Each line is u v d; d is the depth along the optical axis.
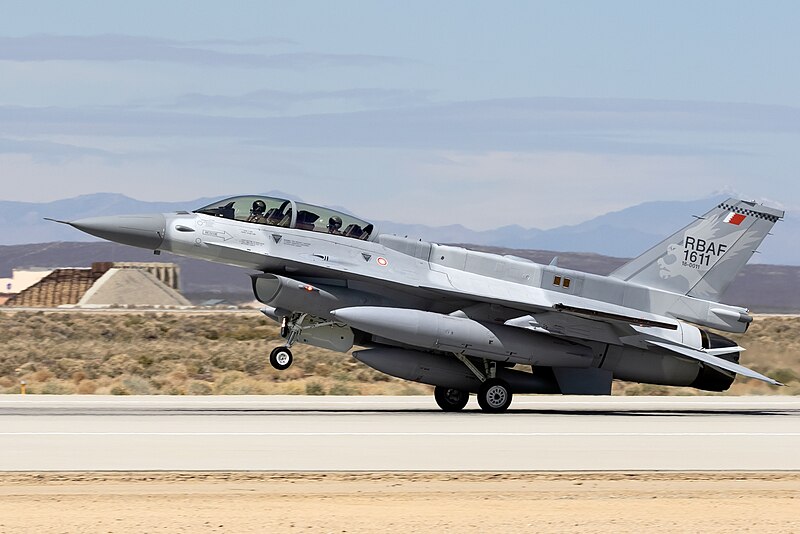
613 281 101.00
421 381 92.75
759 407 110.06
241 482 52.44
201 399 106.44
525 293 97.31
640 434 76.31
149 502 47.22
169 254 94.88
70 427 74.56
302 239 94.00
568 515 45.66
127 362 174.88
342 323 89.56
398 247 97.31
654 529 43.19
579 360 95.25
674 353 96.88
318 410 93.12
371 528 42.66
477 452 64.00
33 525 42.28
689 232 102.62
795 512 47.06
